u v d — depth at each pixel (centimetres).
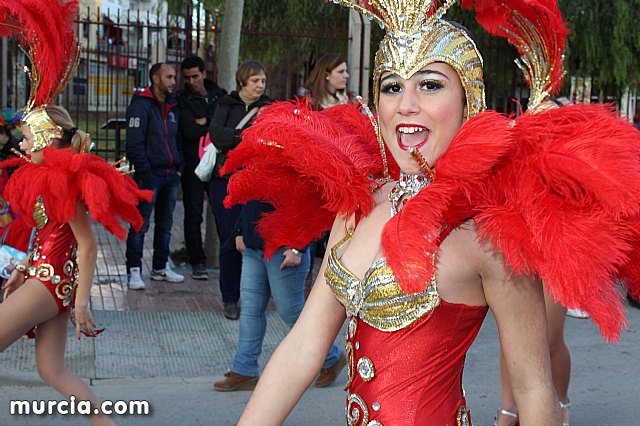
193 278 878
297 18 1221
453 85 208
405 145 212
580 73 1377
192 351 636
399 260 193
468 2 228
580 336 694
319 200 260
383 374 204
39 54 415
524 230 189
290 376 221
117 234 398
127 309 745
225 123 673
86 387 416
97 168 402
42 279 400
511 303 199
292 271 515
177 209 1494
